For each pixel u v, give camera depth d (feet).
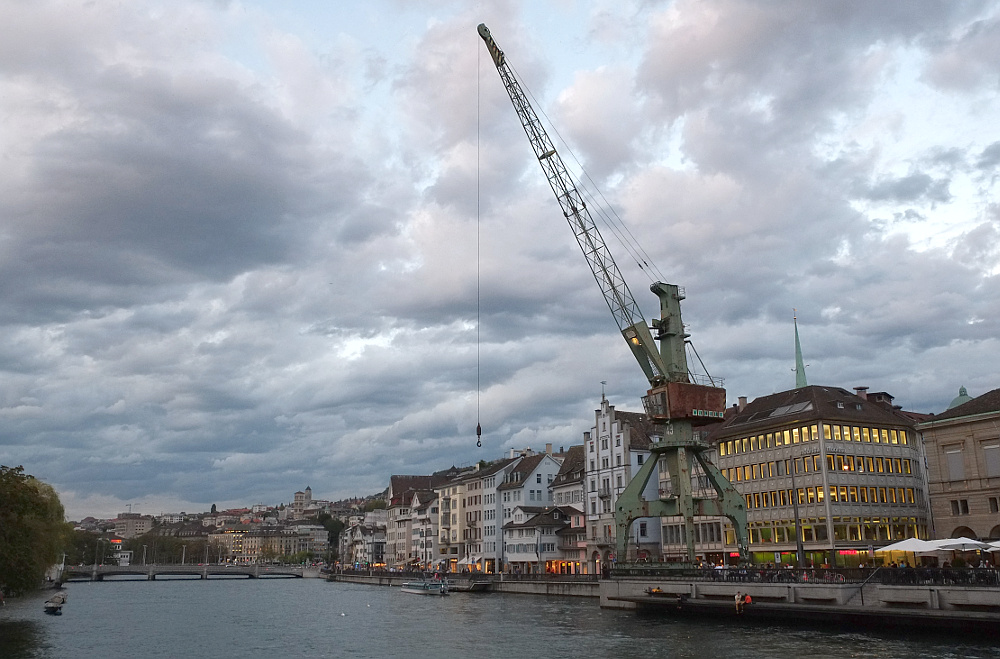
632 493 280.31
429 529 608.19
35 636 217.56
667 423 278.87
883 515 294.25
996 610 158.40
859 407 309.01
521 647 180.14
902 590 175.94
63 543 377.30
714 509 273.75
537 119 315.78
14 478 203.31
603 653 166.30
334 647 190.80
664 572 250.78
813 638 174.09
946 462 245.45
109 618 285.64
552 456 508.12
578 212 311.68
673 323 284.41
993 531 232.32
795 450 300.61
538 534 444.14
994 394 242.99
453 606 316.19
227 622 265.95
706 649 165.99
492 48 318.04
